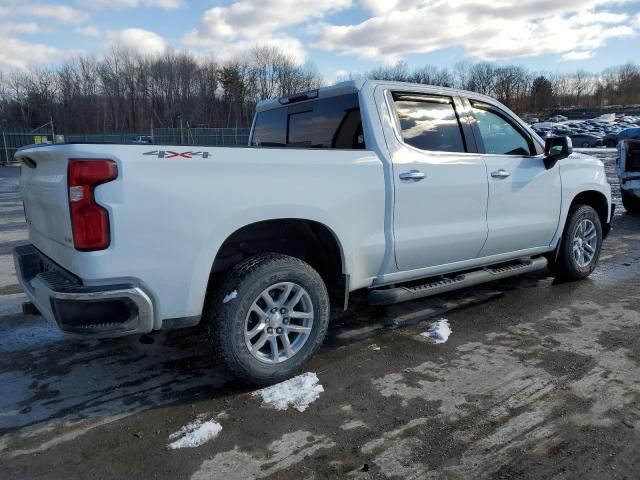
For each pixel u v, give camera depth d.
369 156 3.52
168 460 2.51
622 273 5.67
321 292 3.30
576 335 3.93
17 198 14.39
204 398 3.09
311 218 3.22
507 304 4.70
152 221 2.67
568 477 2.34
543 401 2.97
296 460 2.49
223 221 2.88
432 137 3.96
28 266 3.28
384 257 3.65
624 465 2.41
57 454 2.57
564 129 58.44
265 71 73.50
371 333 4.07
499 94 90.94
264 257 3.14
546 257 5.19
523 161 4.53
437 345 3.80
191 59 72.19
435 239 3.88
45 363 3.59
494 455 2.50
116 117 69.62
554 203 4.82
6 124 63.47
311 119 4.14
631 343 3.76
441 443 2.60
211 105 72.62
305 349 3.30
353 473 2.39
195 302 2.87
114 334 2.67
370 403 2.99
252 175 2.98
